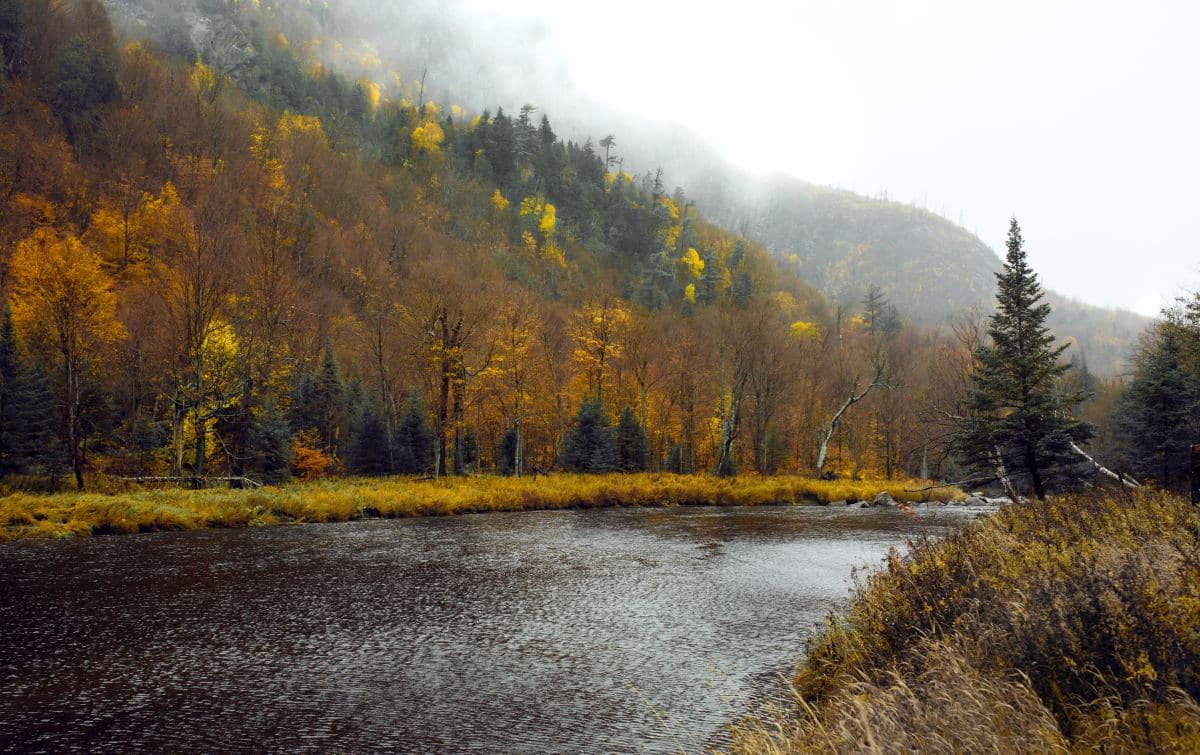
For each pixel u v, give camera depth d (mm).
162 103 101438
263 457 42344
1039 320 24812
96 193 71750
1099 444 44500
